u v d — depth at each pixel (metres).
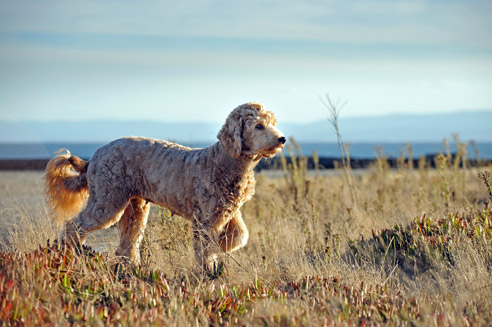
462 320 4.91
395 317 5.01
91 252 6.62
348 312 5.11
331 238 7.71
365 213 9.60
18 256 5.86
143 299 5.26
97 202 6.97
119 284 5.58
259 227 9.07
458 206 9.16
